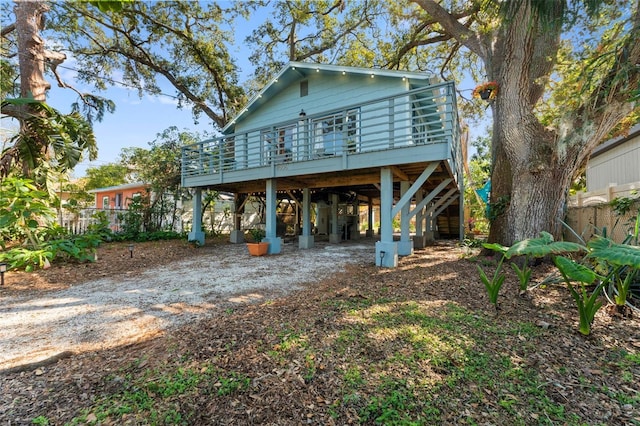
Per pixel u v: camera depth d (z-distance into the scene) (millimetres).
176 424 1919
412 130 8539
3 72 9750
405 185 8805
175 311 3971
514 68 6180
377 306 3816
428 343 2820
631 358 2562
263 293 4754
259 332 3119
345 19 14586
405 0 11898
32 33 8609
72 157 8516
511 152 6258
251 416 1987
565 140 5492
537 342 2863
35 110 8109
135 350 2893
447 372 2402
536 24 5031
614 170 8859
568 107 5574
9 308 4129
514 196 6219
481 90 6797
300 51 16562
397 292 4461
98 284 5410
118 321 3641
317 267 6848
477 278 5145
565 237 6805
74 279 5762
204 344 2912
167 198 13633
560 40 6406
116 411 2027
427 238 12258
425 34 12664
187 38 14391
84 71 13758
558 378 2336
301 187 10570
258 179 9125
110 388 2289
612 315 3400
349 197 14484
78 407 2084
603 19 4879
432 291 4473
